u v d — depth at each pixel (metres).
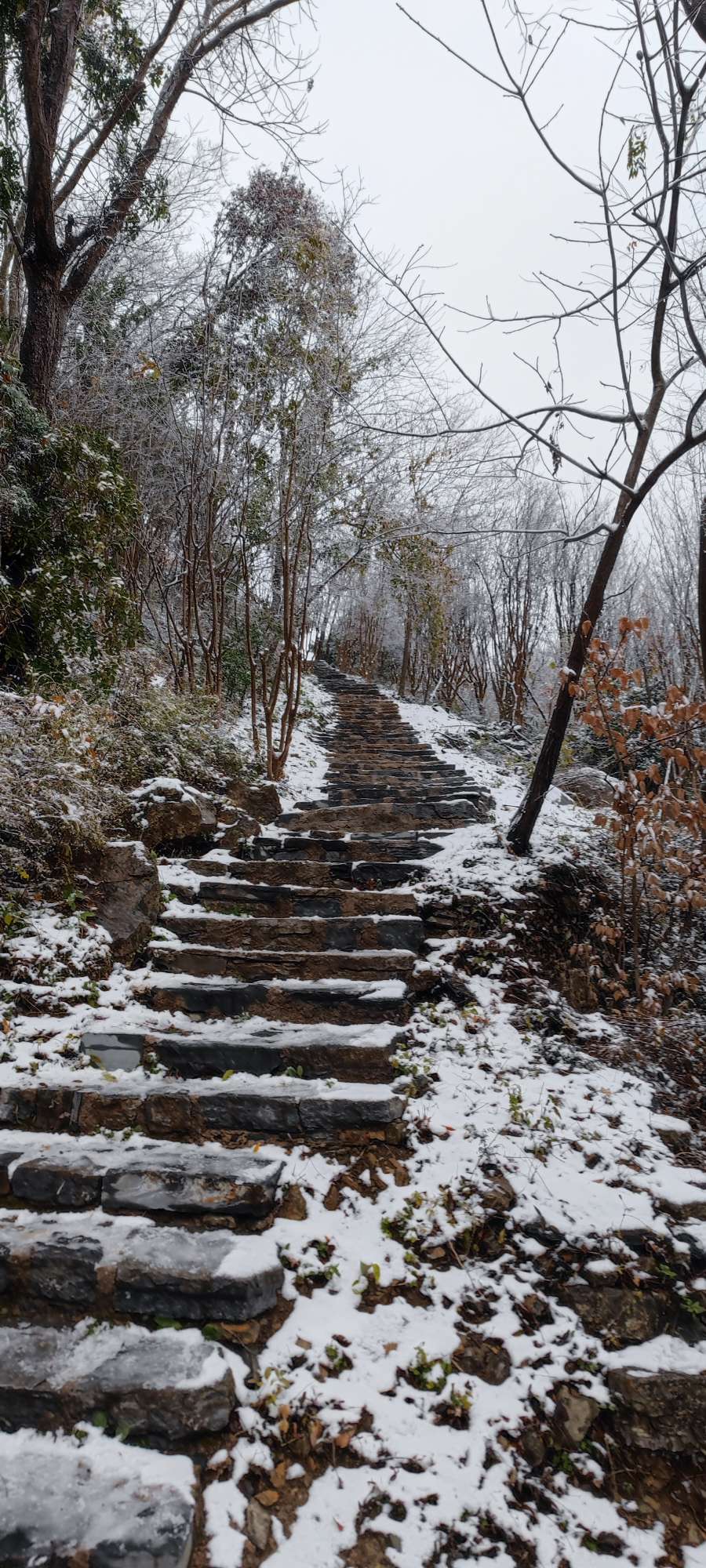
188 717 6.66
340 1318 2.47
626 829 4.18
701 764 4.18
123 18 6.88
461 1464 2.17
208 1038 3.35
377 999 3.66
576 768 8.55
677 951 4.48
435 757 9.90
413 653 17.41
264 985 3.74
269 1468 2.09
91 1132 2.96
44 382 6.34
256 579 9.74
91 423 7.80
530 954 4.26
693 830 4.09
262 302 8.30
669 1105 3.43
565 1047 3.67
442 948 4.20
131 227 7.54
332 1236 2.70
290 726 7.79
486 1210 2.82
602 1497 2.19
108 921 3.99
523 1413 2.30
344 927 4.24
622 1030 3.92
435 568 9.90
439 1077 3.38
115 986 3.71
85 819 4.17
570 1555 2.04
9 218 6.46
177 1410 2.08
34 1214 2.62
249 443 8.17
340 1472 2.12
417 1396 2.31
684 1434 2.30
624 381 4.35
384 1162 2.99
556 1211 2.80
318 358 7.77
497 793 8.01
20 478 5.70
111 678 5.89
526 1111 3.22
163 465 8.74
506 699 14.28
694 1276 2.64
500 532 4.56
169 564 9.77
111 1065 3.24
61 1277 2.38
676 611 11.62
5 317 6.29
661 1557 2.07
